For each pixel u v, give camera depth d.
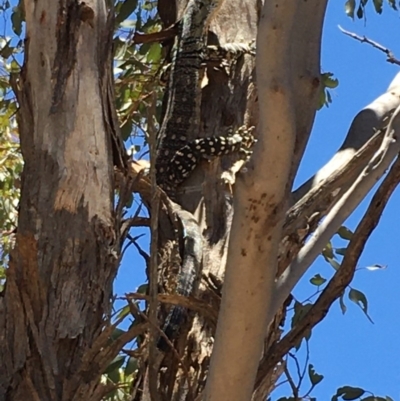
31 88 3.61
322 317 3.24
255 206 2.53
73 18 3.64
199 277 3.98
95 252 3.43
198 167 4.66
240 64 4.98
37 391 3.18
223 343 2.62
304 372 3.69
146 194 4.21
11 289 3.26
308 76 3.04
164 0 6.03
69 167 3.49
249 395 2.65
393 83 4.37
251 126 4.69
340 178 3.33
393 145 3.01
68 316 3.31
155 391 3.19
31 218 3.43
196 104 5.10
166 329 3.77
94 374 3.25
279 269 3.80
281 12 2.48
